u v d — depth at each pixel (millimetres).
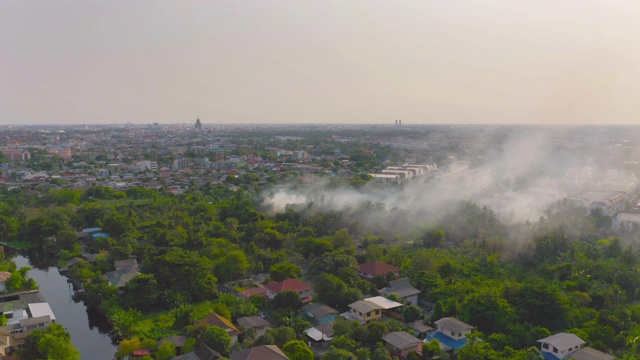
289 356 87750
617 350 93875
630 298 122438
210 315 106812
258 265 146000
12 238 194250
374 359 87625
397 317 110938
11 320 113625
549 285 113188
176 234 172500
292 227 185500
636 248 150750
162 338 105188
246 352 85812
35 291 133125
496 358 86562
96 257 157000
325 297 118812
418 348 94062
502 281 126500
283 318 106688
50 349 93062
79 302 137000
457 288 118750
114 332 111938
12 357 94375
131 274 138625
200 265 129750
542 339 92875
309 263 151375
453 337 97375
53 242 179750
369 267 136750
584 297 114375
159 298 123938
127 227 186875
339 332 99375
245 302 115750
